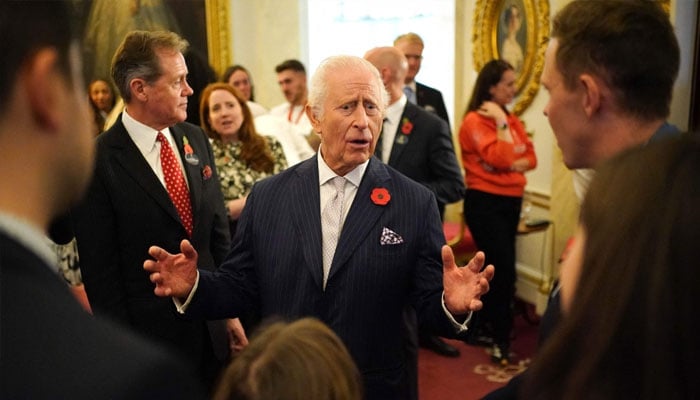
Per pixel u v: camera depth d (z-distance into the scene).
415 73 4.40
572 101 1.05
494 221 3.62
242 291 1.67
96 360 0.44
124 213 1.95
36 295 0.46
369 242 1.55
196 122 3.16
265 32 6.09
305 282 1.55
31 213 0.52
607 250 0.58
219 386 0.80
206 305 1.60
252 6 6.11
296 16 6.11
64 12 0.53
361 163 1.58
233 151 2.96
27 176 0.51
